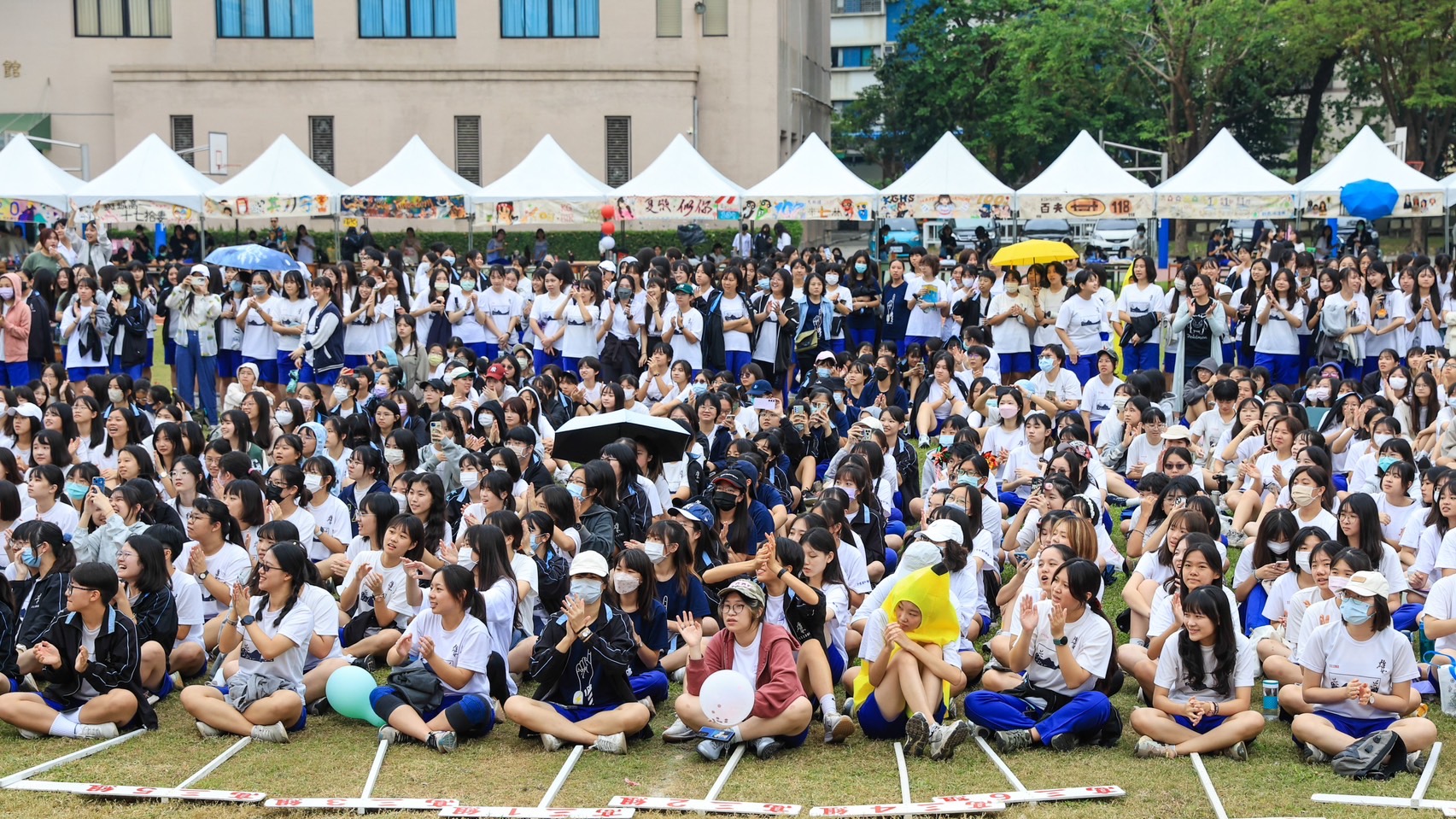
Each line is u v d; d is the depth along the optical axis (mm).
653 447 10695
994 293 18156
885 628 7496
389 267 17234
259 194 24141
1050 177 23297
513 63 39188
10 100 39344
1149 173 49281
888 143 59312
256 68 39000
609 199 24375
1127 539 10547
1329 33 39625
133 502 9328
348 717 7922
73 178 24812
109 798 6742
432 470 11180
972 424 13414
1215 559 7465
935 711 7426
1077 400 14367
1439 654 7906
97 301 16922
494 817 6453
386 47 39281
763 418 12102
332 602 8039
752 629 7449
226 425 12102
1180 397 15828
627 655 7531
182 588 8648
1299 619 7867
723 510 9148
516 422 12156
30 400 12383
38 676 8516
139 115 39125
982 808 6430
